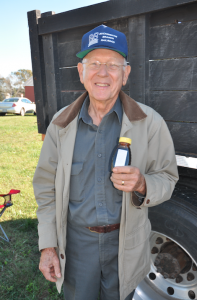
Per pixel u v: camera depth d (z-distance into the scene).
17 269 2.71
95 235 1.39
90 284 1.46
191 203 1.70
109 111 1.31
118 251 1.41
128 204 1.28
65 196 1.34
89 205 1.36
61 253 1.41
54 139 1.44
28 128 12.34
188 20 1.45
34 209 3.98
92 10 1.78
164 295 1.94
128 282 1.40
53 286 2.48
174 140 1.66
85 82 1.33
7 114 20.89
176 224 1.71
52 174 1.49
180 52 1.52
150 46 1.64
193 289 1.79
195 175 1.86
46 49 2.21
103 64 1.26
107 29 1.23
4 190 4.71
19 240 3.19
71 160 1.33
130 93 1.77
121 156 1.13
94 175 1.34
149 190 1.21
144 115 1.27
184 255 1.79
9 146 8.51
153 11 1.52
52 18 2.05
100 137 1.31
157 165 1.37
